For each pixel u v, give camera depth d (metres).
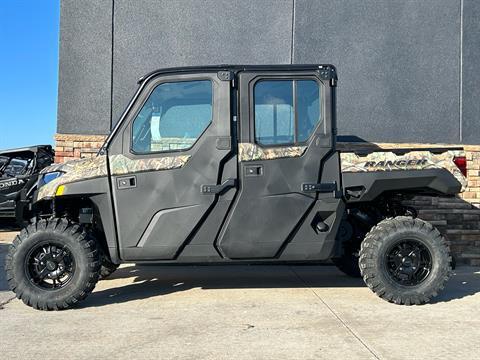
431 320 4.95
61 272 5.30
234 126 5.43
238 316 5.05
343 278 7.09
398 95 8.74
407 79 8.76
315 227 5.50
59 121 8.38
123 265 8.01
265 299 5.78
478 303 5.65
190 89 5.43
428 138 8.76
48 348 4.13
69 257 5.30
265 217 5.39
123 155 5.34
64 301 5.20
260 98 5.46
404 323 4.84
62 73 8.38
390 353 4.02
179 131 5.40
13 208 10.45
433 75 8.77
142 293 6.09
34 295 5.18
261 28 8.60
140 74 8.50
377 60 8.73
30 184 8.57
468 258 8.52
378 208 6.28
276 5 8.62
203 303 5.59
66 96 8.38
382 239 5.50
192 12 8.56
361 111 8.70
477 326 4.76
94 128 8.42
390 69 8.74
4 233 10.59
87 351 4.06
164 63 8.53
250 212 5.38
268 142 5.45
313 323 4.82
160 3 8.53
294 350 4.08
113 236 5.31
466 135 8.78
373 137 8.71
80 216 5.63
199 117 5.40
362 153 5.59
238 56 8.59
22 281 5.19
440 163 5.69
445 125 8.78
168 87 5.43
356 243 6.56
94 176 5.30
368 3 8.73
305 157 5.45
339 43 8.69
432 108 8.77
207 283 6.71
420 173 5.63
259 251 5.40
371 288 5.53
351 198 5.60
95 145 8.40
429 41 8.78
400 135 8.73
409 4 8.77
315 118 5.51
